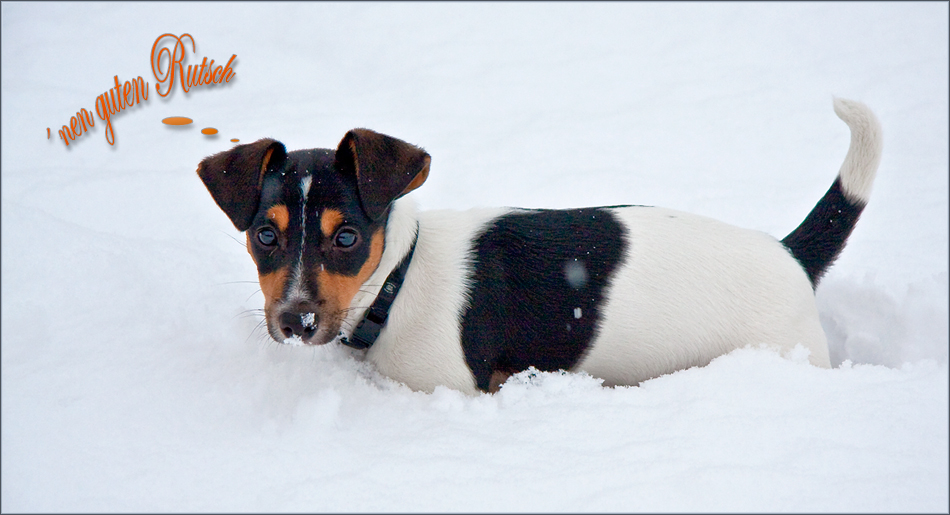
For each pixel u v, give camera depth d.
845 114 4.08
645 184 7.59
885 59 11.76
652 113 10.02
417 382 3.82
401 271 3.80
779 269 4.07
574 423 3.34
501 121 9.86
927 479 2.85
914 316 4.91
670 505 2.72
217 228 6.34
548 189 7.48
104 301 4.67
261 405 3.54
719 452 3.04
